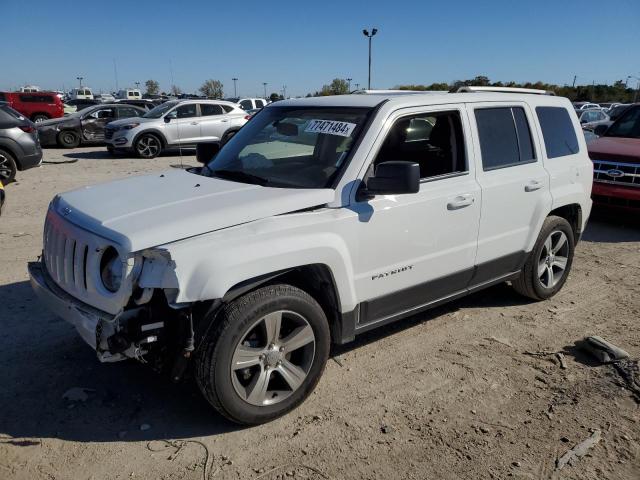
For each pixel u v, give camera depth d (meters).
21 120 11.45
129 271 2.88
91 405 3.50
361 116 3.84
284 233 3.21
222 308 3.07
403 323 4.82
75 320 3.17
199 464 2.98
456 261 4.25
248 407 3.22
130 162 15.61
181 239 2.98
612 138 8.99
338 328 3.65
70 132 19.44
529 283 5.08
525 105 4.85
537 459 3.05
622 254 6.94
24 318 4.69
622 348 4.34
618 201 8.11
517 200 4.61
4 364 3.95
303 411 3.48
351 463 3.01
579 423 3.37
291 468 2.96
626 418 3.42
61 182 11.70
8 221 8.01
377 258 3.70
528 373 3.97
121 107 20.25
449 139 4.24
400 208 3.75
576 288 5.72
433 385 3.80
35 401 3.52
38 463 2.96
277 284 3.29
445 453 3.10
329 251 3.38
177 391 3.69
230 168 4.13
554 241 5.27
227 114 17.61
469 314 5.02
